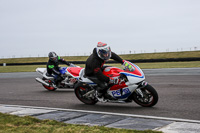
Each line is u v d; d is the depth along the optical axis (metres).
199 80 10.69
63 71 9.25
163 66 22.83
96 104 6.50
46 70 9.82
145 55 59.94
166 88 8.81
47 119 4.69
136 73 5.64
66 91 9.34
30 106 6.27
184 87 8.81
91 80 6.09
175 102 6.25
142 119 4.59
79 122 4.57
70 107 6.21
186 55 51.94
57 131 3.94
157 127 4.04
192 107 5.62
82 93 6.55
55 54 9.42
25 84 12.36
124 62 5.84
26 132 3.97
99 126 4.11
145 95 5.75
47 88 9.77
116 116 4.92
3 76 18.84
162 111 5.33
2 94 9.06
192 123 4.19
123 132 3.76
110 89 5.93
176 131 3.78
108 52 5.62
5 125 4.41
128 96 5.83
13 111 5.68
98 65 5.75
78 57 66.44
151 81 11.29
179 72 15.30
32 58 71.06
